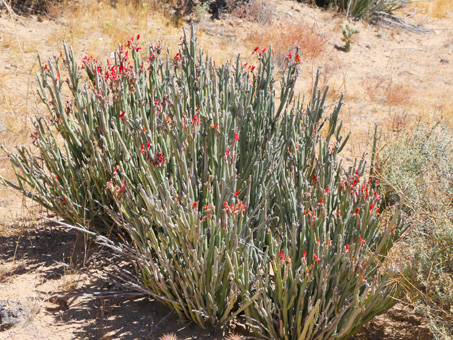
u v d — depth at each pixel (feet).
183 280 9.83
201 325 9.91
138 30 27.94
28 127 18.80
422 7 43.29
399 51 33.94
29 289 11.08
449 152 13.84
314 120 11.85
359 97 26.12
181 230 8.91
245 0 32.58
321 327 9.00
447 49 35.01
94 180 11.79
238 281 8.91
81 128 12.46
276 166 10.95
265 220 9.46
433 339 9.79
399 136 15.70
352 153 19.71
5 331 9.90
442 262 10.25
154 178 9.89
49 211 14.39
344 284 9.05
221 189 9.39
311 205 9.30
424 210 11.32
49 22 26.84
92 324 10.20
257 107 11.46
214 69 11.18
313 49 29.76
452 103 26.23
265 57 12.44
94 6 29.01
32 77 22.20
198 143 11.04
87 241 12.87
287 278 9.07
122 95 12.17
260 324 9.15
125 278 11.49
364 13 37.22
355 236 9.26
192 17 30.89
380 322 10.64
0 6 26.32
